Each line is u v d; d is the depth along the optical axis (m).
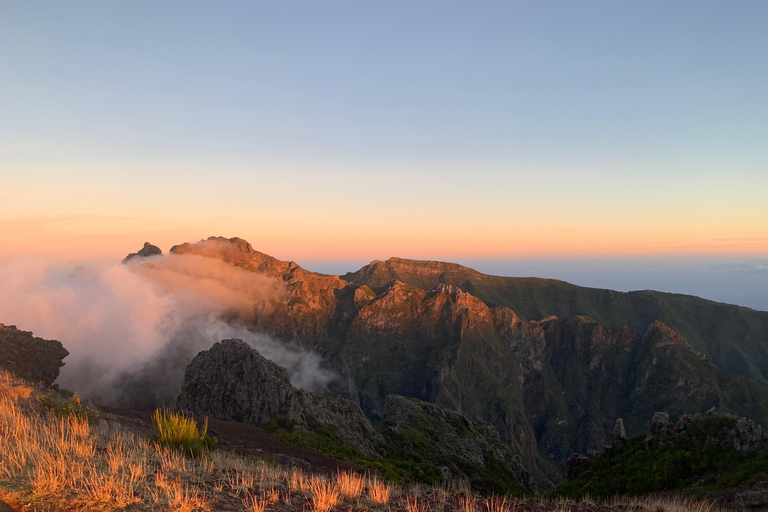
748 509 17.39
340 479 12.16
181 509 8.02
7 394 15.95
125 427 18.53
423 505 10.92
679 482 23.11
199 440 14.24
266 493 9.91
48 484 8.22
